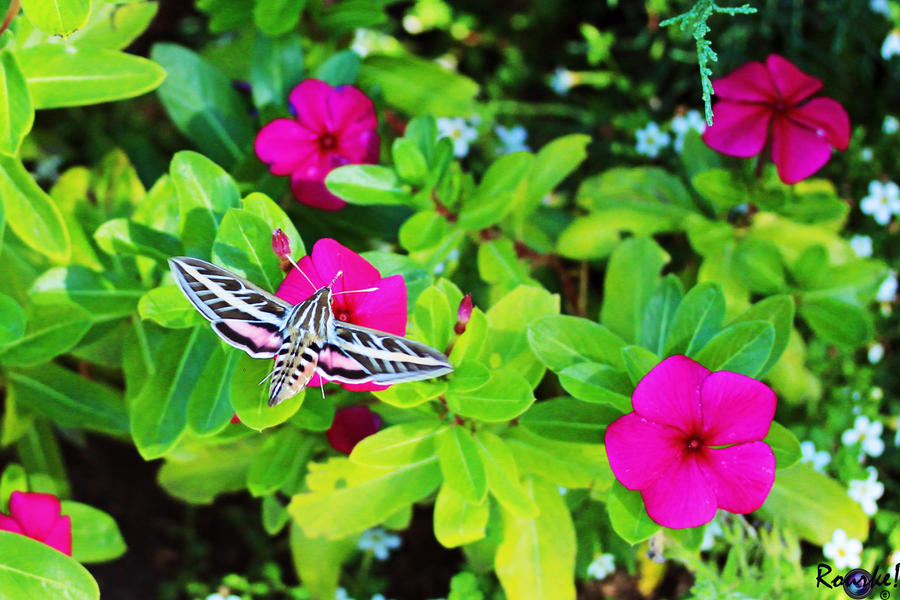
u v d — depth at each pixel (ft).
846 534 2.11
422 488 2.07
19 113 2.00
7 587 1.97
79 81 2.05
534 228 2.37
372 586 2.46
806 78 2.10
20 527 2.05
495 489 1.98
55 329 2.07
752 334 1.96
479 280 2.45
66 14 1.96
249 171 2.23
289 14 2.22
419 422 2.00
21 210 2.06
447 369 1.79
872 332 2.18
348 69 2.27
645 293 2.13
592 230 2.31
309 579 2.27
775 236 2.30
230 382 1.92
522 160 2.16
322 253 1.90
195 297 1.81
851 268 2.21
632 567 2.31
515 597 2.09
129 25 2.16
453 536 2.02
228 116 2.26
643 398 1.91
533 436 2.05
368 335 1.83
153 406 2.01
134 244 2.06
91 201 2.28
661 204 2.33
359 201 2.12
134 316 2.14
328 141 2.18
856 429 2.32
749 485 1.90
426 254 2.15
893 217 2.52
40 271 2.21
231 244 1.92
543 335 1.99
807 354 2.42
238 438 2.13
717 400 1.90
